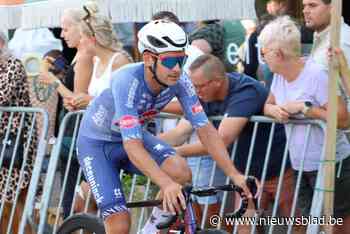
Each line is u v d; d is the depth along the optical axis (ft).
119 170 26.53
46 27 36.52
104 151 26.09
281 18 27.40
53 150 31.76
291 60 26.84
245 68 35.14
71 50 42.47
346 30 29.58
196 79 27.89
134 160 23.86
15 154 32.68
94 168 25.95
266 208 29.17
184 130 29.32
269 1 33.04
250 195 24.43
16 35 40.65
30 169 33.12
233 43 35.99
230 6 32.96
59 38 43.50
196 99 25.50
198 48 34.68
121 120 24.25
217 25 35.35
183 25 39.40
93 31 31.42
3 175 33.06
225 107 28.58
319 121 26.84
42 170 33.01
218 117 28.78
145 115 25.20
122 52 31.89
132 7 33.50
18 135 32.65
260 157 28.63
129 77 24.53
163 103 25.38
